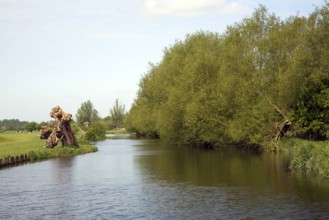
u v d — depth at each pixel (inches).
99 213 965.8
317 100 1935.3
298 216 881.5
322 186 1189.7
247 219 869.2
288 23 2395.4
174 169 1721.2
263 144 2370.8
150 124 4074.8
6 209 1022.4
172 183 1353.3
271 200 1037.2
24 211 999.6
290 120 2116.1
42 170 1807.3
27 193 1235.9
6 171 1779.0
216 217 893.8
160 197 1127.0
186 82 2866.6
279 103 2338.8
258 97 2436.0
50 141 2805.1
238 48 2469.2
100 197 1152.2
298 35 2324.1
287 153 2247.8
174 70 3326.8
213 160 2036.2
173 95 3014.3
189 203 1039.0
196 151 2687.0
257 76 2399.1
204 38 3181.6
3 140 4050.2
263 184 1261.1
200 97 2699.3
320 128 2023.9
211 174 1526.8
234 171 1583.4
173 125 3093.0
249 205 993.5
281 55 2364.7
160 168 1776.6
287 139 2321.6
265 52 2396.7
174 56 3398.1
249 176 1434.5
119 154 2603.3
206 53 2851.9
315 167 1480.1
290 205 976.9
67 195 1193.4
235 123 2458.2
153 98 4077.3
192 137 3078.2
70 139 2915.8
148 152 2714.1
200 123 2768.2
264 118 2336.4
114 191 1240.2
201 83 2795.3
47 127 2913.4
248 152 2461.9
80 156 2534.5
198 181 1373.0
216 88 2679.6
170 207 1002.7
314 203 989.2
